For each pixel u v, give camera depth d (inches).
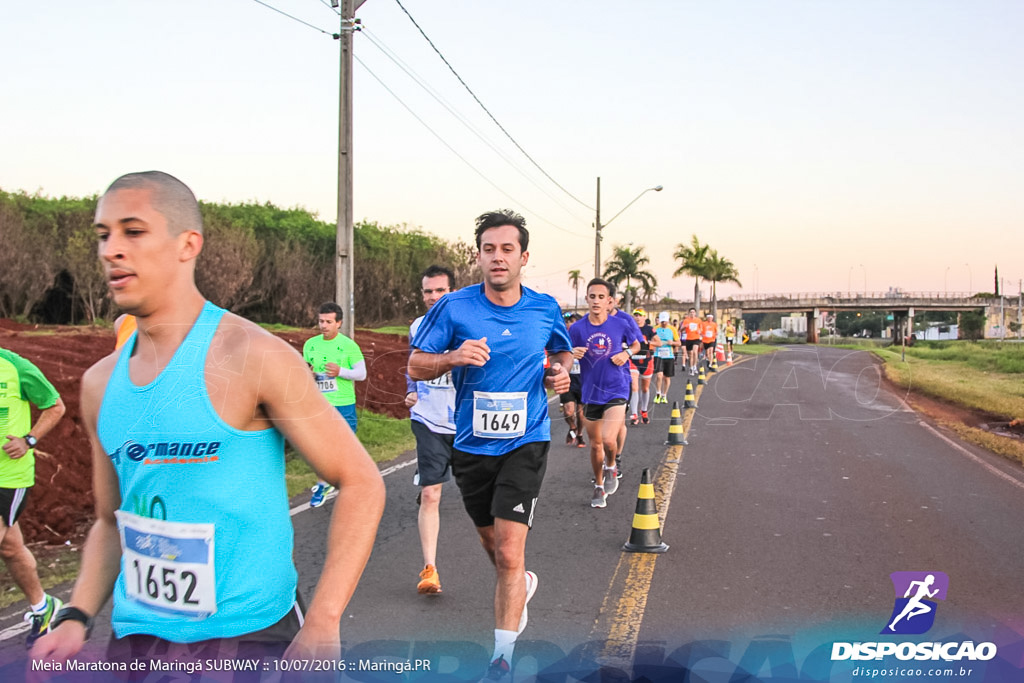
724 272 2288.4
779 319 4003.4
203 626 69.7
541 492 314.5
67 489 283.9
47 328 648.4
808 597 185.5
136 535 70.9
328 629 67.6
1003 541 234.2
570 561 218.8
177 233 69.7
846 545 231.3
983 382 698.8
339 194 463.2
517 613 141.5
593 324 287.7
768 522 260.2
